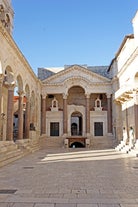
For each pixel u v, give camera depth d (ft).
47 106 168.25
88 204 26.40
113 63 150.10
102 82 154.30
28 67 109.50
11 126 83.76
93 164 63.62
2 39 70.74
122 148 110.93
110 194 31.19
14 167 58.08
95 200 28.07
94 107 162.91
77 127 195.00
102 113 160.35
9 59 79.20
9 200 28.04
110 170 52.85
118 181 40.29
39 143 142.20
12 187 35.60
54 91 156.15
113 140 144.77
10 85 85.40
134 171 51.21
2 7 84.74
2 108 107.76
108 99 154.30
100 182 39.45
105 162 67.97
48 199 28.50
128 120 115.65
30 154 95.71
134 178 43.06
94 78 155.94
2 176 45.42
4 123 109.70
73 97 172.76
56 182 39.50
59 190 33.55
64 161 71.00
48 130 159.43
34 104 134.41
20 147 94.43
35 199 28.50
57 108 161.48
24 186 36.29
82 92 172.86
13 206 25.68
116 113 138.10
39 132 146.72
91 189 34.19
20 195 30.60
